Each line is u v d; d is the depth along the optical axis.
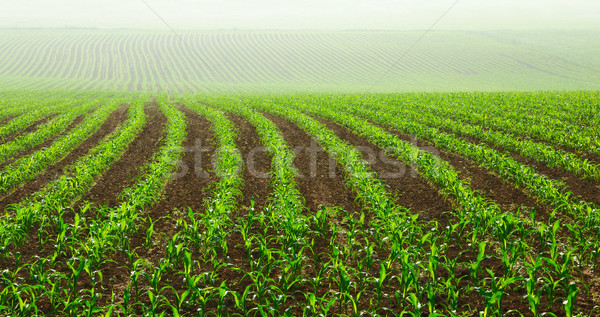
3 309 5.82
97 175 13.78
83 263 6.57
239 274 7.47
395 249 7.05
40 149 18.12
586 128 19.78
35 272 6.56
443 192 11.66
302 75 90.44
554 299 6.37
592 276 7.06
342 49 114.56
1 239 7.99
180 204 11.12
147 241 8.36
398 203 11.20
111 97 52.59
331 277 7.23
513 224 8.06
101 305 6.44
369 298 6.70
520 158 15.66
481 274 7.25
